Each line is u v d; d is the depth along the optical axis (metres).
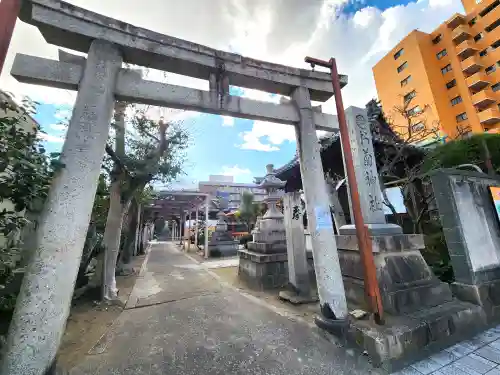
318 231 3.96
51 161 2.69
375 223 4.69
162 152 7.23
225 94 3.78
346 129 4.08
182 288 6.99
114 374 2.79
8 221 3.70
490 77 23.92
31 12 2.81
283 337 3.71
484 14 24.52
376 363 2.96
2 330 3.57
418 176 7.89
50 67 2.93
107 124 3.06
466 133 8.77
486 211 4.89
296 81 4.31
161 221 48.94
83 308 5.19
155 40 3.38
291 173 9.90
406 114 10.12
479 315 4.01
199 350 3.34
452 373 2.87
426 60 26.03
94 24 3.14
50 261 2.51
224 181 52.44
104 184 7.73
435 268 5.80
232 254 15.22
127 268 9.79
